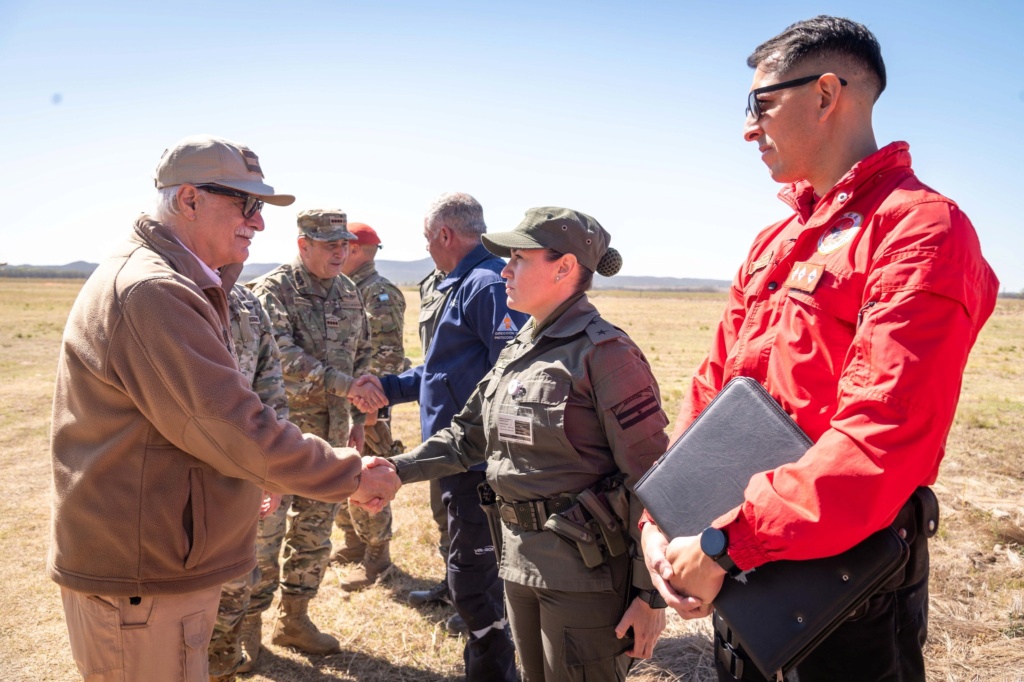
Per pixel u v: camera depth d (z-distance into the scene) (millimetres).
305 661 3689
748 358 1777
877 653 1602
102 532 1996
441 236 3473
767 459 1611
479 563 3145
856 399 1411
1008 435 8703
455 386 3262
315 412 4160
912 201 1496
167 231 2189
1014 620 3764
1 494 6578
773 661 1474
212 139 2275
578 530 2195
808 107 1666
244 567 2209
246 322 3139
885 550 1430
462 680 3516
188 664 2109
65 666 3600
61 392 2088
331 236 4137
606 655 2281
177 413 1969
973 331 1460
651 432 2197
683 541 1607
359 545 5012
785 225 1939
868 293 1492
